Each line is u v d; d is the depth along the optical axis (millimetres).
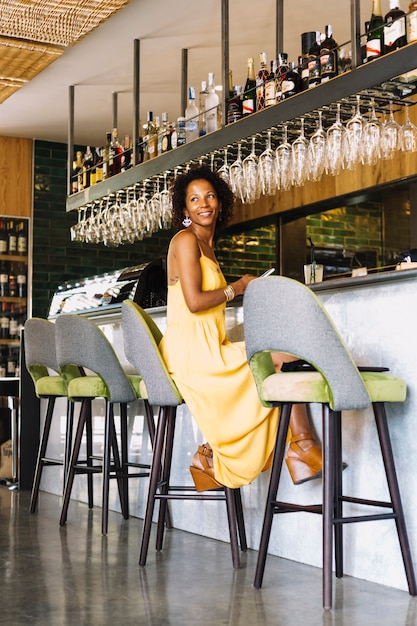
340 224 7293
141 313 3648
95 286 5527
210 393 3275
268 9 4918
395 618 2516
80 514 4676
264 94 4379
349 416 3180
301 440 3209
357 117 3912
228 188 3721
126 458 4422
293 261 7430
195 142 4758
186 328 3389
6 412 6578
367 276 3035
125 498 4457
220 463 3273
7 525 4277
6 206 7531
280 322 2703
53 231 7695
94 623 2480
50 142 7762
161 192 5273
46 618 2537
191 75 6070
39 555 3484
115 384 4051
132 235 5836
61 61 5664
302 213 7289
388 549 2951
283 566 3281
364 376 2807
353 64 3725
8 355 7449
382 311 3064
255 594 2822
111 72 5887
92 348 4047
